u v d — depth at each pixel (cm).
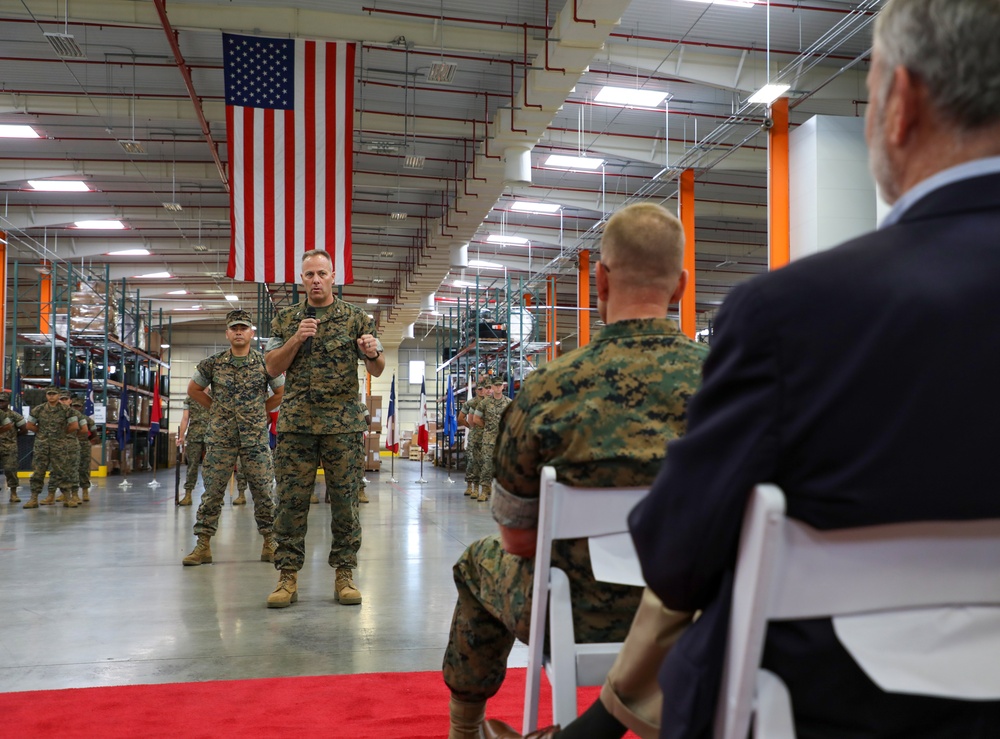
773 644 79
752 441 76
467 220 1878
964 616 76
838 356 74
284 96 792
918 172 83
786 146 1240
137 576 547
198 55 1287
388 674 315
